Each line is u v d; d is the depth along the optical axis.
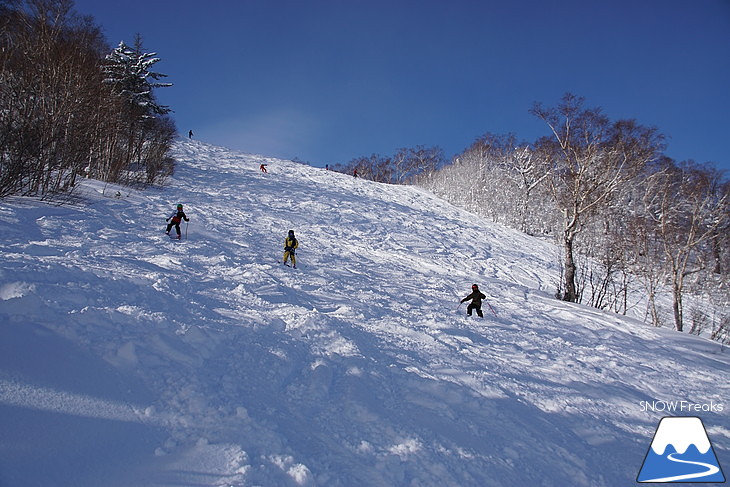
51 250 8.23
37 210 11.66
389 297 11.94
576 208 18.52
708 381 8.77
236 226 17.84
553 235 38.72
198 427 3.31
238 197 24.91
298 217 23.20
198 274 9.38
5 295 4.39
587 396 6.52
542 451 4.29
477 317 11.29
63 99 15.32
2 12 17.44
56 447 2.64
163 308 5.67
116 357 3.90
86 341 3.98
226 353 4.79
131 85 27.00
